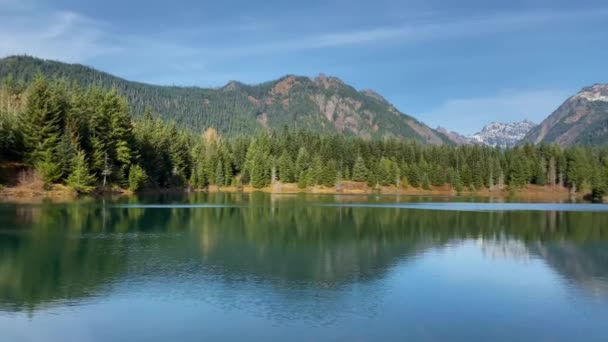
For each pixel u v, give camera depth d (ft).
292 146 603.26
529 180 621.31
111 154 334.85
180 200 325.42
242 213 241.14
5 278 96.63
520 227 203.21
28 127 284.61
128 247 132.98
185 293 88.38
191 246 137.28
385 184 570.05
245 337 67.62
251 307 80.89
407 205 328.49
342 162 590.96
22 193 266.16
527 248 147.64
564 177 638.53
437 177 586.04
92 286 92.07
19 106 365.40
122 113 342.23
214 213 235.61
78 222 178.70
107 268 106.93
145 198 323.37
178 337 67.26
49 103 292.40
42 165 280.31
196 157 540.11
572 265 121.80
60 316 75.31
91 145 316.40
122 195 333.01
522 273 111.45
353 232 175.94
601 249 147.33
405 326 73.41
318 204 323.98
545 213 280.72
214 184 542.16
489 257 131.03
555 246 152.56
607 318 79.30
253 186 546.26
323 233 171.63
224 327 71.36
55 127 290.97
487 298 89.66
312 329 71.15
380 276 105.09
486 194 568.82
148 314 76.54
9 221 174.81
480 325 75.05
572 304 86.94
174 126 504.84
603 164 645.51
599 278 107.24
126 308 79.46
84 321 73.20
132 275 101.24
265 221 205.67
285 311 79.05
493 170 608.19
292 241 151.43
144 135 398.83
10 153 289.74
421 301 86.58
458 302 86.48
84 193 298.76
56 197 273.75
